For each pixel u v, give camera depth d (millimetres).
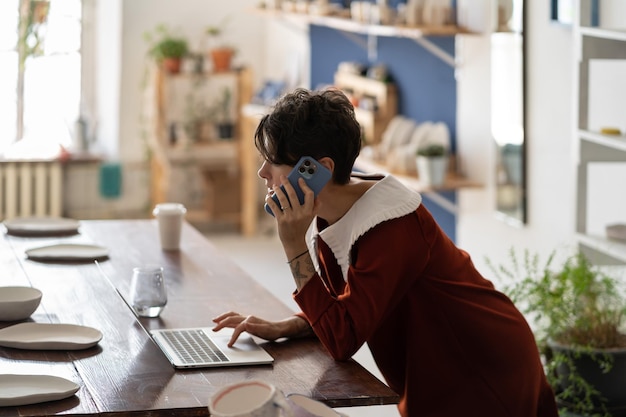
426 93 5750
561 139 4383
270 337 2357
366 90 6305
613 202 4004
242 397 1640
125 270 3090
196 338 2363
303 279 2182
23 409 1879
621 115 3926
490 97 5004
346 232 2230
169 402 1937
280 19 8016
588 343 3523
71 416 1858
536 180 4613
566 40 4305
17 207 7953
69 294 2771
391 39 6184
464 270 2334
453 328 2279
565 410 3533
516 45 4707
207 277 3012
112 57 8062
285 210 2158
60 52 8148
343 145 2174
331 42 7121
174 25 8156
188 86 8227
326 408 1744
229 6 8320
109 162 8070
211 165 8180
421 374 2311
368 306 2141
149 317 2551
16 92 8062
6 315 2471
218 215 8141
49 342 2254
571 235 4328
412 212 2232
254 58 8508
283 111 2164
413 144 5539
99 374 2100
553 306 3580
